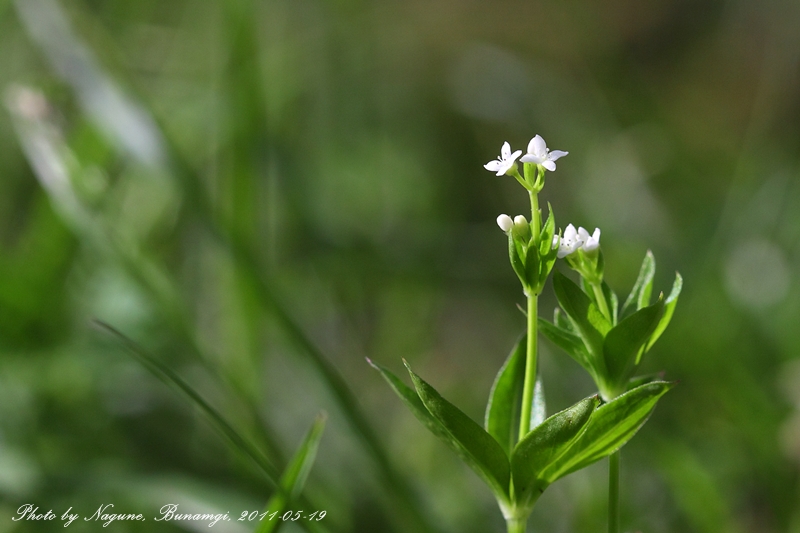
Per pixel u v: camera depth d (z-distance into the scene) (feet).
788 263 1.90
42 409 1.31
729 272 1.90
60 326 1.40
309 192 1.94
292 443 1.43
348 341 1.81
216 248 1.37
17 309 1.35
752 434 1.40
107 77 1.36
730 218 2.05
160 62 2.02
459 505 1.38
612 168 2.31
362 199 2.29
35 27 1.40
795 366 1.54
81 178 1.31
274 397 1.53
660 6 3.23
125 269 1.27
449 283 2.05
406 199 2.38
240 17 1.51
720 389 1.49
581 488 1.42
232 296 1.34
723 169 2.61
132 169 1.66
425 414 0.96
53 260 1.43
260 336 1.37
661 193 2.41
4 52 1.89
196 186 1.33
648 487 1.40
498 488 0.95
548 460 0.94
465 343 1.97
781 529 1.29
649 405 0.94
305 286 1.81
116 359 1.38
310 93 2.31
